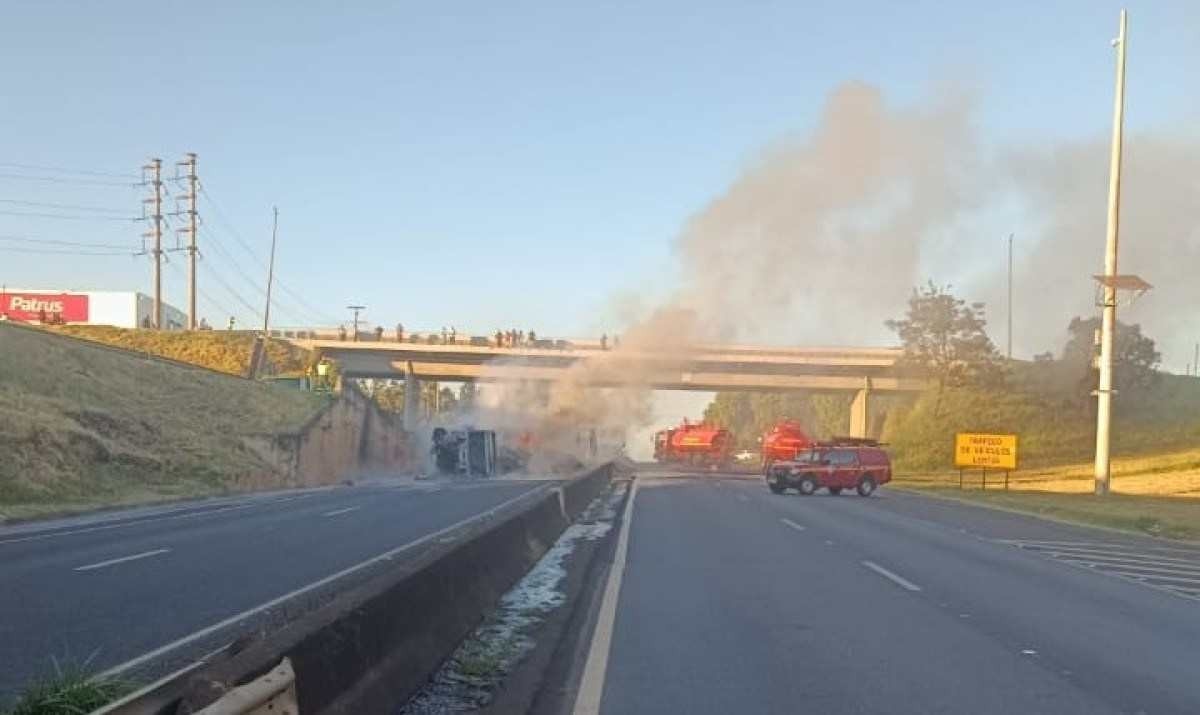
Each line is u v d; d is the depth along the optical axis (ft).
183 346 230.68
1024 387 249.34
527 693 26.16
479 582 37.58
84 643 31.37
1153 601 44.80
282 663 16.61
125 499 98.02
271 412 157.79
